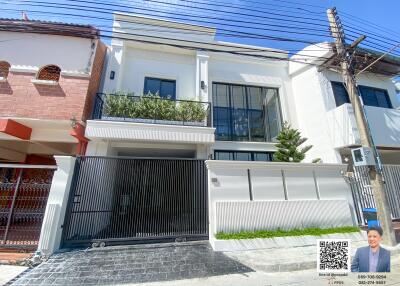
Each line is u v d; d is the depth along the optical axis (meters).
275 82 10.48
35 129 7.21
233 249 5.30
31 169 5.50
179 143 7.57
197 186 6.21
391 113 8.91
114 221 5.61
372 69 9.87
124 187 5.88
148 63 9.00
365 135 6.25
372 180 6.16
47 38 7.45
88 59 7.47
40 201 5.33
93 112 7.30
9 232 5.08
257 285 3.70
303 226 6.17
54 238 4.97
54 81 7.00
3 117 6.53
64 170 5.48
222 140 9.27
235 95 10.05
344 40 6.82
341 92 9.58
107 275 3.97
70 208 5.42
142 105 7.36
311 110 9.55
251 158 9.22
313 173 6.82
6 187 5.32
